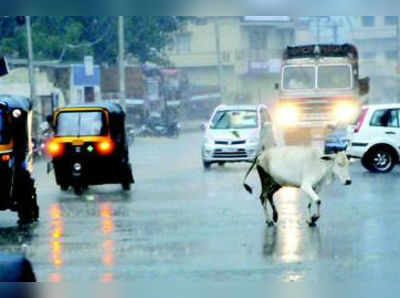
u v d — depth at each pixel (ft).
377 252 108.17
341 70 294.87
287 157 131.54
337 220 135.13
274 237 120.37
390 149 213.66
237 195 173.68
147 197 175.52
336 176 132.05
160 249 113.50
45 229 133.90
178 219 140.87
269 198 133.49
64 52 434.30
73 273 98.84
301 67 295.89
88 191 191.72
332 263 101.86
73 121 192.13
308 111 295.07
